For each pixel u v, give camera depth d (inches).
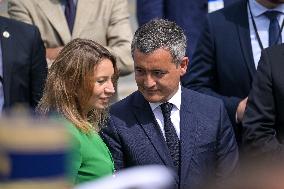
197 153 287.4
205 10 487.2
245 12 396.8
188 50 485.1
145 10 498.3
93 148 252.2
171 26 284.7
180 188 282.4
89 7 438.9
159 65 280.2
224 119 301.1
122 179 60.4
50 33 432.1
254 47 390.9
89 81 256.7
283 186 57.3
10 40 375.9
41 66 386.9
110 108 296.4
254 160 82.3
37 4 435.2
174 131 290.2
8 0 443.5
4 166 54.2
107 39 446.3
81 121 251.4
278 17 392.2
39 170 54.9
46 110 257.4
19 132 54.7
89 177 250.8
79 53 256.7
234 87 392.5
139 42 281.3
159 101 287.0
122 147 288.2
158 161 283.9
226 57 392.8
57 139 55.5
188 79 405.1
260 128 333.1
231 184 60.8
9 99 368.8
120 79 711.1
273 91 335.6
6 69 370.3
